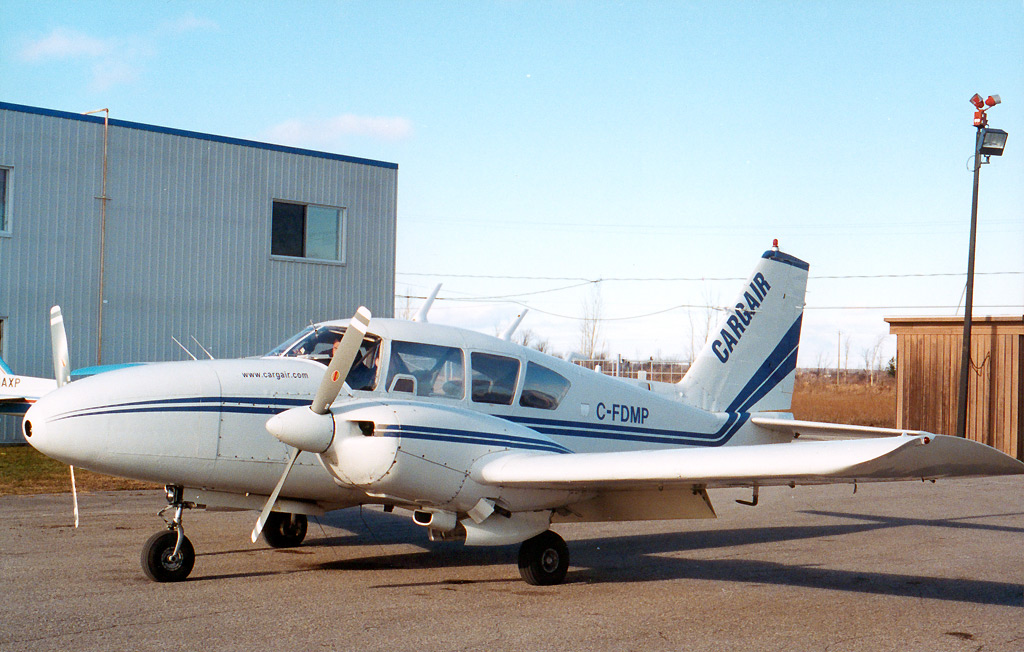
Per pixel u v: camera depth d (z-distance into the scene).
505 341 7.86
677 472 5.95
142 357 18.19
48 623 5.18
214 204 19.17
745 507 12.09
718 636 5.31
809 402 34.97
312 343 7.29
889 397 38.06
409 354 7.12
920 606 6.21
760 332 9.97
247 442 6.57
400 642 4.98
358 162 21.27
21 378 12.42
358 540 8.70
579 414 8.13
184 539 6.52
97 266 17.72
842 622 5.71
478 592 6.43
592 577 7.19
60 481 12.30
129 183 18.14
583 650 4.94
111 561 7.09
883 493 13.92
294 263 20.25
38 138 17.11
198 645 4.81
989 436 20.23
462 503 6.44
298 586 6.45
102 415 6.09
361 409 6.26
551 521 7.31
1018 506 12.34
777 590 6.71
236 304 19.41
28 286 16.94
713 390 9.55
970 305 18.94
